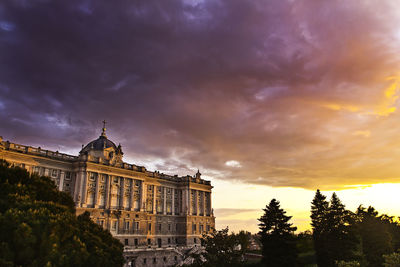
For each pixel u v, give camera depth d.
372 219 82.25
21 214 26.25
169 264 91.75
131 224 102.12
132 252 84.25
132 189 105.69
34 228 25.45
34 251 24.16
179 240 120.94
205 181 137.50
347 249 74.75
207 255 66.62
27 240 23.98
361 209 96.50
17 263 23.22
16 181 35.97
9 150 81.50
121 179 103.62
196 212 127.81
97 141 107.75
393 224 105.62
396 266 51.88
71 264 25.45
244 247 69.06
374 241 78.69
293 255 66.19
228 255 65.19
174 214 123.38
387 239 78.69
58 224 27.27
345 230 76.06
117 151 107.06
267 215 69.19
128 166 106.69
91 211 91.94
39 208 29.23
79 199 89.69
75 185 92.44
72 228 29.23
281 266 64.62
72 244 27.22
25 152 84.69
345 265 57.94
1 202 28.38
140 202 107.12
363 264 77.12
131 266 83.81
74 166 94.56
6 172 35.91
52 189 39.44
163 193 121.81
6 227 24.41
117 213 97.62
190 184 127.81
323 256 75.25
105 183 98.62
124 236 98.12
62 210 32.97
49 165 89.81
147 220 110.31
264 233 68.50
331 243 74.62
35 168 86.62
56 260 24.47
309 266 78.88
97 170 96.44
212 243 65.62
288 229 67.44
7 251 22.77
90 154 102.06
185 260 93.19
